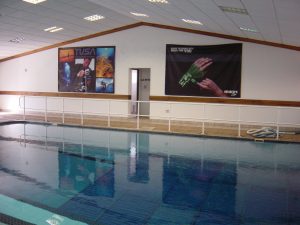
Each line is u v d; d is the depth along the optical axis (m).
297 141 7.56
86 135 8.50
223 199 4.15
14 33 9.98
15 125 10.07
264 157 6.38
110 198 4.14
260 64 9.43
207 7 5.51
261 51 9.38
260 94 9.50
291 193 4.38
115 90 11.42
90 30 10.88
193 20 7.85
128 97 11.28
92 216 3.58
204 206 3.92
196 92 10.24
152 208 3.84
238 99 9.74
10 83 13.55
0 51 12.38
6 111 13.66
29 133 8.73
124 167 5.62
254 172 5.38
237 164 5.87
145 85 11.89
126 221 3.47
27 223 3.21
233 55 9.69
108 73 11.44
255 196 4.26
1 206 3.66
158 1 6.20
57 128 9.57
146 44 10.77
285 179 5.01
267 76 9.38
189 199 4.14
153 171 5.40
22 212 3.51
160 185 4.69
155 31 10.61
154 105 10.81
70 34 11.06
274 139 7.81
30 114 12.80
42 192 4.32
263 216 3.63
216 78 9.96
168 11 7.13
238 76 9.67
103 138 8.13
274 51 9.24
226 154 6.60
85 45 11.70
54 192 4.33
